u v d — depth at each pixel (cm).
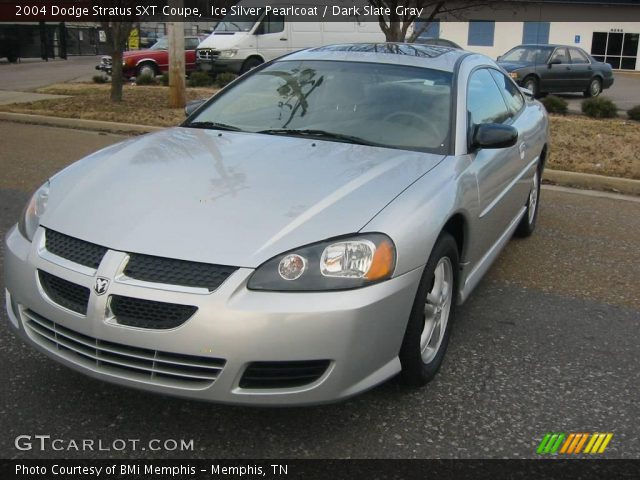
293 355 261
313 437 293
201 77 1761
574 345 392
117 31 1349
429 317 330
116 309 269
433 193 320
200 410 310
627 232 633
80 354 281
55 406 308
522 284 491
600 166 870
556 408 323
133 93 1564
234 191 306
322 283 267
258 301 260
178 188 311
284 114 411
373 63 440
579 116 1370
